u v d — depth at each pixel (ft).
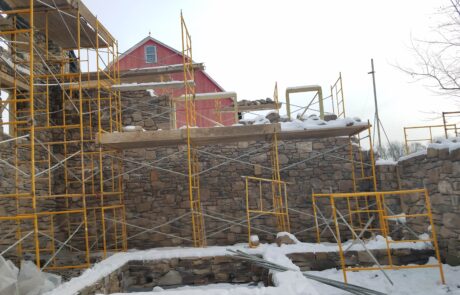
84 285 14.42
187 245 25.70
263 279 18.48
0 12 17.19
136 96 28.66
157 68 30.96
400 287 15.37
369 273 17.81
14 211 21.71
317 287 15.69
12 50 21.04
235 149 26.66
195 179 26.37
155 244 25.82
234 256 19.45
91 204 26.48
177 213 26.16
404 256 18.70
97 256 22.86
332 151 26.25
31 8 16.92
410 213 22.39
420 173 20.80
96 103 28.25
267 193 26.07
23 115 24.32
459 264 16.87
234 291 12.44
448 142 18.17
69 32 23.39
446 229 17.84
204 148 26.66
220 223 25.89
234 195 26.14
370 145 22.90
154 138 21.98
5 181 21.03
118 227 26.11
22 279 13.60
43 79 26.32
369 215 25.27
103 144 22.67
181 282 19.71
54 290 13.73
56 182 26.76
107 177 26.78
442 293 14.11
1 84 22.56
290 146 26.43
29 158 23.94
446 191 17.76
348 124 22.43
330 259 19.11
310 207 25.82
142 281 19.75
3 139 21.29
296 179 26.16
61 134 27.78
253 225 25.80
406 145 29.50
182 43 22.00
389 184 24.68
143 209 26.27
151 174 26.61
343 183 25.91
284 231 23.53
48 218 25.27
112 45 26.73
